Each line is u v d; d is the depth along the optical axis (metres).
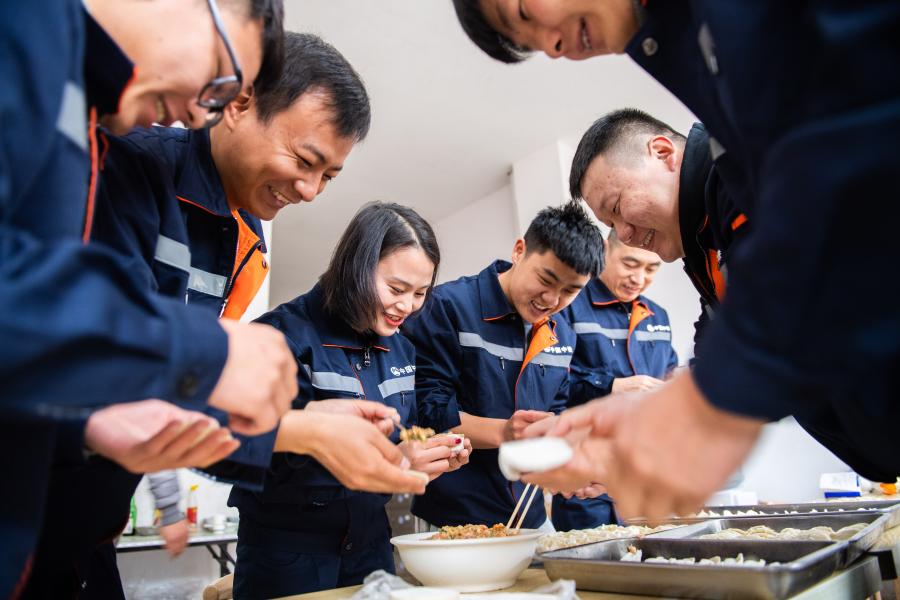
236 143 1.34
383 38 3.72
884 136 0.47
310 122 1.31
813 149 0.49
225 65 0.85
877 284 0.51
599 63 3.99
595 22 0.87
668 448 0.63
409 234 1.75
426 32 3.68
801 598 0.85
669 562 1.03
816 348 0.54
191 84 0.82
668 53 0.86
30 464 0.60
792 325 0.54
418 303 1.82
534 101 4.35
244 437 0.99
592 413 0.87
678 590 0.93
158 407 0.70
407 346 1.97
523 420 1.83
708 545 1.17
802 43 0.57
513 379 2.26
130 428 0.70
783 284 0.53
